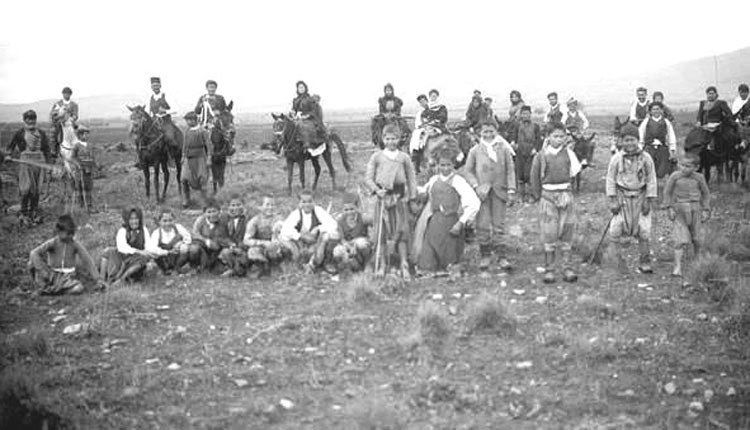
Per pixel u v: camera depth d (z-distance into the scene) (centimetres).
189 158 1520
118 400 582
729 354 658
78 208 1515
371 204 945
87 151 1548
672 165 1466
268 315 800
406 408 557
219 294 881
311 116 1691
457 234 917
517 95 1798
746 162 1630
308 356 669
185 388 606
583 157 1644
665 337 696
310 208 980
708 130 1537
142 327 766
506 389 593
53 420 548
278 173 2252
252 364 655
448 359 654
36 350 694
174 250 978
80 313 817
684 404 563
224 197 1636
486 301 743
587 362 643
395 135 935
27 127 1461
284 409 566
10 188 1970
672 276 920
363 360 658
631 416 547
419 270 934
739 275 886
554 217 912
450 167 927
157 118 1595
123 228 956
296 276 950
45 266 909
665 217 1306
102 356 683
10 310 841
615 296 834
